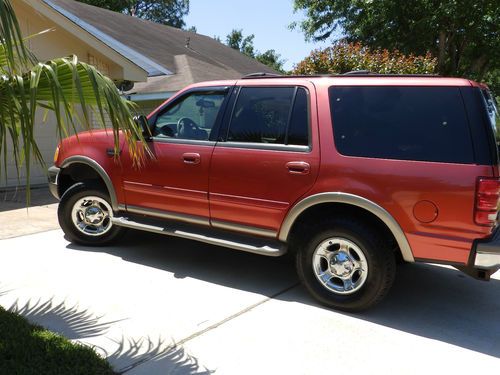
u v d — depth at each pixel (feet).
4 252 16.83
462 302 13.56
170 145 14.94
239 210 13.70
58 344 9.84
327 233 12.42
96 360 9.34
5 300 12.61
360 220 12.14
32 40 28.99
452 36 53.31
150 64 43.98
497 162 10.59
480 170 10.54
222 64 61.16
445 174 10.85
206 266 15.99
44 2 28.43
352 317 12.30
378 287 11.91
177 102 15.37
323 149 12.28
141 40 51.03
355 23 54.75
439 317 12.49
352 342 10.94
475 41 54.19
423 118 11.40
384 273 11.86
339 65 32.68
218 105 14.53
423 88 11.54
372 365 9.97
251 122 13.73
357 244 12.00
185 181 14.60
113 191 16.33
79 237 17.60
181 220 15.12
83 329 11.11
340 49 33.06
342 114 12.32
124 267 15.57
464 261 10.84
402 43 52.95
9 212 23.48
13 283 13.87
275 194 12.97
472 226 10.63
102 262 15.99
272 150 13.08
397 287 14.66
